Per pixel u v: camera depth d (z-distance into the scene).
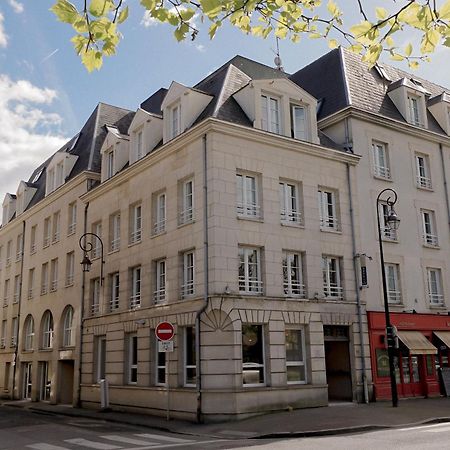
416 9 3.92
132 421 18.11
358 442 11.70
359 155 22.84
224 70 23.48
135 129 24.30
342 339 20.88
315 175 21.53
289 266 20.12
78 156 31.08
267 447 11.57
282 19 4.56
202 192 19.06
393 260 23.17
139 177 23.19
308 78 27.98
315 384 19.16
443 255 25.33
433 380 22.94
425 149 26.27
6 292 37.50
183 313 18.98
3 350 35.53
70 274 28.58
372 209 23.05
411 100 26.70
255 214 19.77
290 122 21.52
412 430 13.65
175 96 21.75
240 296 18.11
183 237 19.77
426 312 23.72
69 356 26.77
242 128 19.56
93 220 26.58
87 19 3.81
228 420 16.91
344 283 21.22
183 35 4.09
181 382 18.84
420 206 25.08
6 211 40.50
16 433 15.88
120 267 23.64
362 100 24.73
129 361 22.34
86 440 13.96
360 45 4.48
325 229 21.33
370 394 20.62
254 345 18.44
